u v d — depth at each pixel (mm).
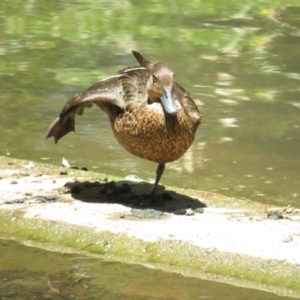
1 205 10602
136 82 10727
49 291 8477
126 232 9805
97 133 14586
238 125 14875
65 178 11961
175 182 12500
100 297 8359
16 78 17250
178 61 18578
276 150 13820
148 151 10484
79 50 19484
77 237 9867
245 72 17906
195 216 10500
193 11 24016
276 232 9906
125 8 24312
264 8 24469
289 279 8852
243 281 8938
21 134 14320
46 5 24672
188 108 10727
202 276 9062
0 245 9859
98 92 10562
